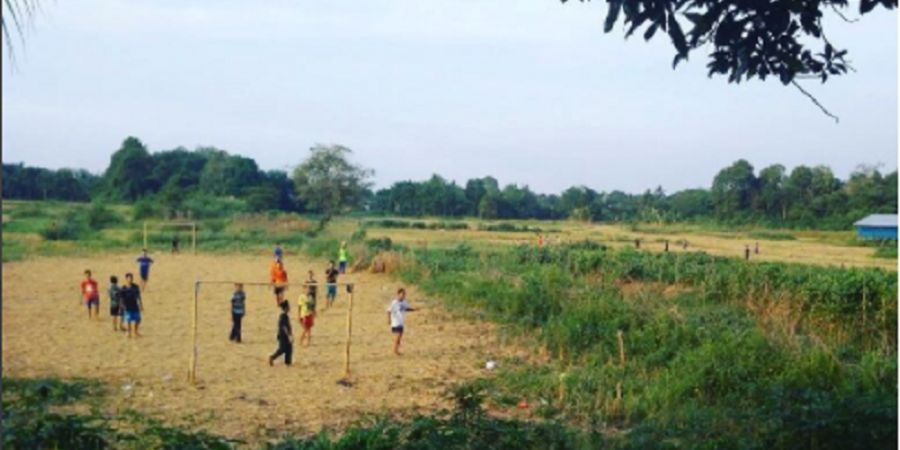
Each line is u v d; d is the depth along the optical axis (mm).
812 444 9516
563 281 25609
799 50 6637
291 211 90188
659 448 10453
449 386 15570
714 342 16094
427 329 22172
